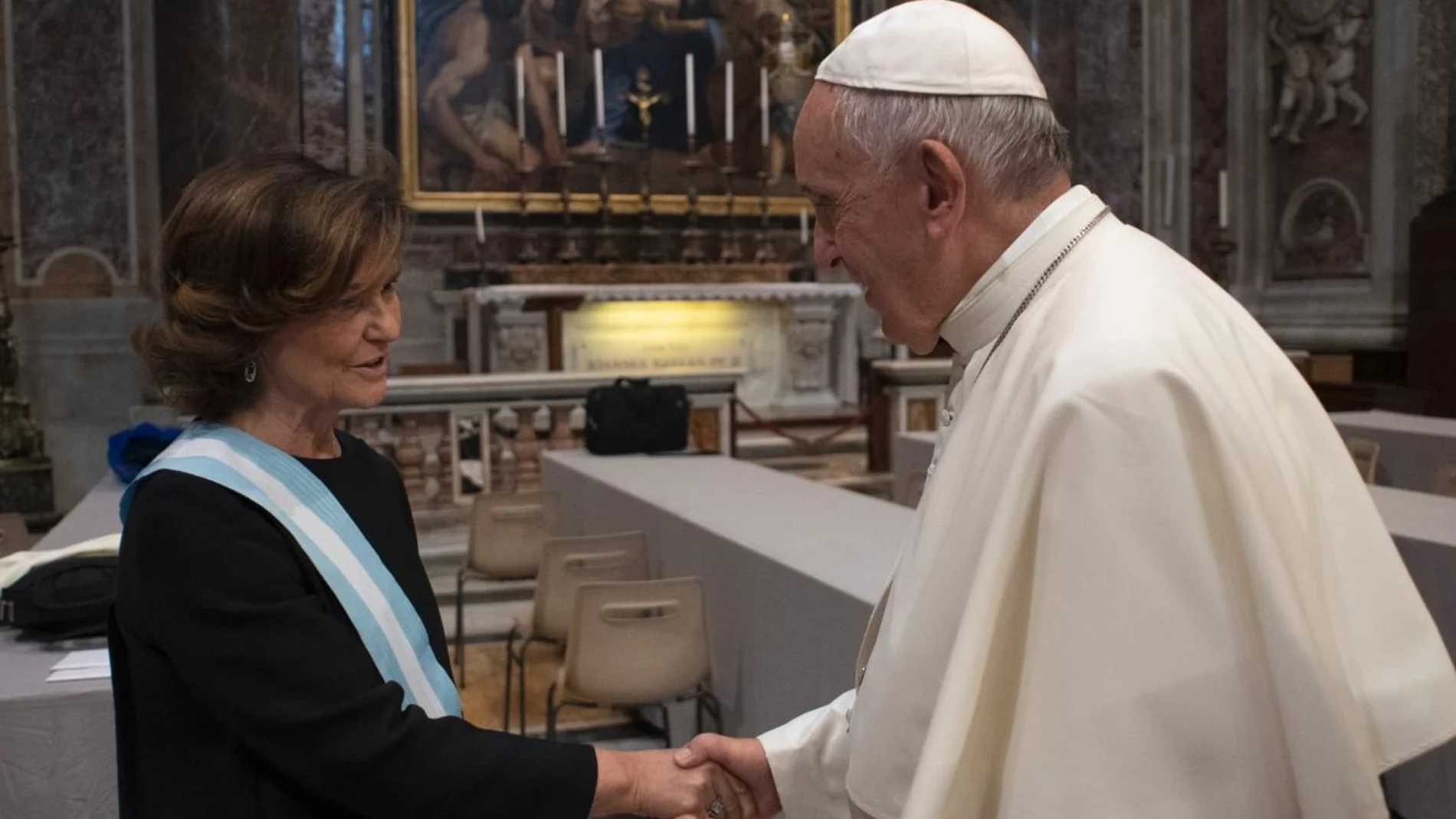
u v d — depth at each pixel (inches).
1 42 379.9
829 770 66.4
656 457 252.1
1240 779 43.3
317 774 51.8
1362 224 433.4
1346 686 43.0
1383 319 424.8
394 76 437.1
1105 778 43.1
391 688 53.8
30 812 100.7
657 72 467.2
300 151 59.2
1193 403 44.6
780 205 479.5
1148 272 50.6
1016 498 46.0
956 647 45.8
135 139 390.9
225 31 399.5
